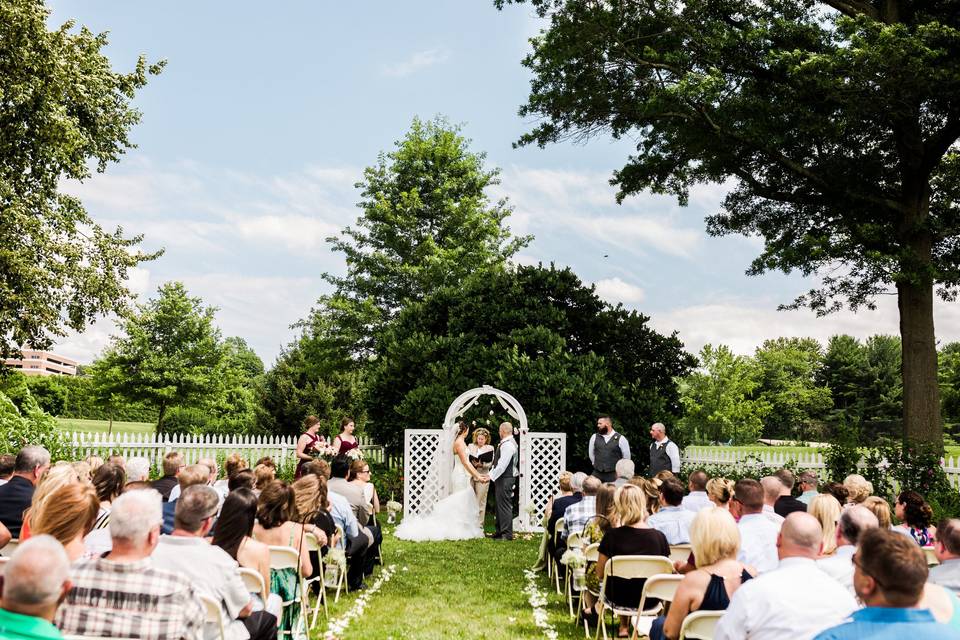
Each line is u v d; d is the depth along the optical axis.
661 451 12.82
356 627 6.48
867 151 16.25
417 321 20.48
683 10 15.03
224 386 30.08
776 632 3.23
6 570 2.36
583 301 19.34
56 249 16.83
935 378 14.44
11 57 15.21
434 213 31.38
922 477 13.37
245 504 4.54
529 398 16.19
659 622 4.69
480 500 13.72
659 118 15.96
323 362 29.22
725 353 41.47
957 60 12.43
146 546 3.25
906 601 2.65
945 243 15.90
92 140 17.95
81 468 6.05
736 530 4.13
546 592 8.16
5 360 16.94
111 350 28.25
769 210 17.98
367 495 9.22
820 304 17.39
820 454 16.05
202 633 3.71
